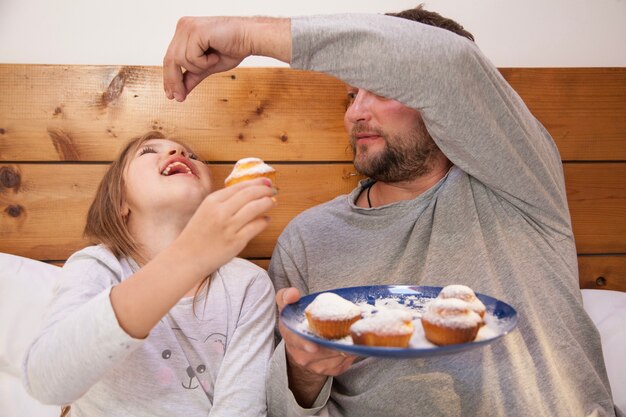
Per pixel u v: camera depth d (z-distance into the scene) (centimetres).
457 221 108
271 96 148
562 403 96
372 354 69
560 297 107
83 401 100
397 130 109
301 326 83
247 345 108
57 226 144
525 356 98
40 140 143
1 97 142
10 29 145
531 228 111
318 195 150
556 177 116
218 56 106
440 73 90
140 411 99
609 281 153
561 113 151
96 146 144
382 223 116
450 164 119
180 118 146
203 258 75
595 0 155
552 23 154
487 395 96
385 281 112
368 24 93
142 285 76
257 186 75
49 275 134
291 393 97
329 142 150
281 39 94
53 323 89
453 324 72
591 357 109
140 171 116
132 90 145
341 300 82
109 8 147
